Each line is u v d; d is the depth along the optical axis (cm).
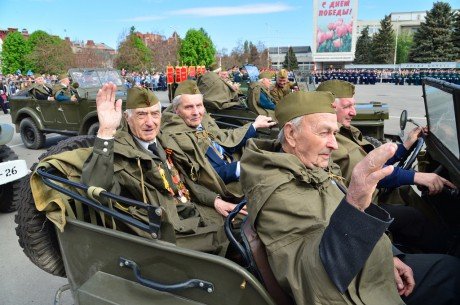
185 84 350
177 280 182
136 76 2772
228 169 323
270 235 169
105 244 201
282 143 203
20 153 902
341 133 328
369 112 593
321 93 194
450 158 232
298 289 153
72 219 212
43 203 218
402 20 8594
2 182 458
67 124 875
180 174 299
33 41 3812
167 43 3675
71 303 319
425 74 3506
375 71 4000
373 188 134
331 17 4781
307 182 173
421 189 292
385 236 161
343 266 140
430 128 288
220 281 171
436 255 203
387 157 129
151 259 187
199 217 274
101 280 200
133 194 250
